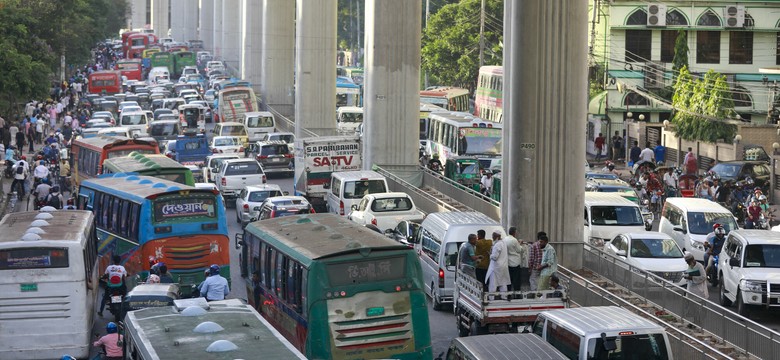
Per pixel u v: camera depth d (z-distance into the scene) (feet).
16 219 111.14
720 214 151.43
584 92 136.46
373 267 84.74
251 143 277.85
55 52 334.85
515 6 134.82
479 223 119.75
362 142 226.79
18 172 202.59
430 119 254.68
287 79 388.78
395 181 194.80
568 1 134.31
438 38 398.42
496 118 295.69
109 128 244.42
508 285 102.37
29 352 96.94
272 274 96.94
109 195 131.34
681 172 222.48
